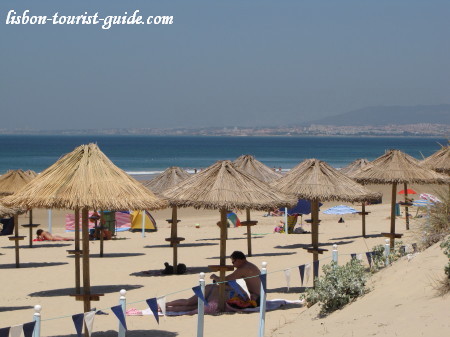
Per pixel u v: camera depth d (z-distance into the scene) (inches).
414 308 453.1
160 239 1400.1
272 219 1780.3
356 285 539.2
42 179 593.6
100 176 592.4
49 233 1424.7
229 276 684.1
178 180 1164.5
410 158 911.0
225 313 663.1
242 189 705.6
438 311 429.7
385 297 504.4
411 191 1861.5
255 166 1187.3
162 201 611.8
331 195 781.9
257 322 616.4
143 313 677.3
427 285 485.7
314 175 807.7
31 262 1086.4
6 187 1230.9
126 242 1359.5
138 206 581.9
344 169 1579.7
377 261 634.8
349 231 1417.3
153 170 4886.8
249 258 1059.3
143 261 1078.4
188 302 678.5
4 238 1464.1
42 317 680.4
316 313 547.5
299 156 7869.1
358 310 500.4
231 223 1642.5
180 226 1692.9
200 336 491.5
